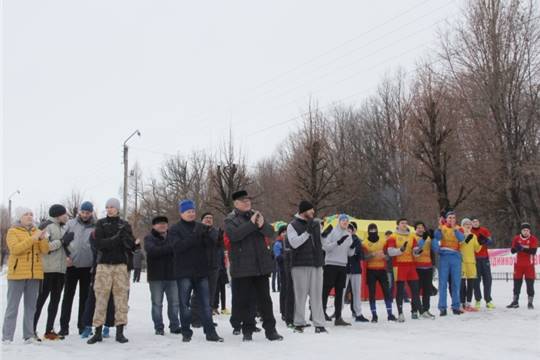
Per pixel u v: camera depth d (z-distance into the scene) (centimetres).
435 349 793
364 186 4447
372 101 4681
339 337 913
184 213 913
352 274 1198
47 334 956
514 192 3225
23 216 927
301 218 995
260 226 887
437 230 1249
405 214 4003
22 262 912
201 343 877
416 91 3566
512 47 3216
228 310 1505
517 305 1351
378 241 1192
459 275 1259
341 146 4631
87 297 1012
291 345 833
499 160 3206
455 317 1209
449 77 3372
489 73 3192
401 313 1171
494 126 3228
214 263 1135
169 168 5634
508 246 3412
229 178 3434
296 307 1001
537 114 3212
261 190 5534
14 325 920
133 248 945
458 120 3259
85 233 1003
